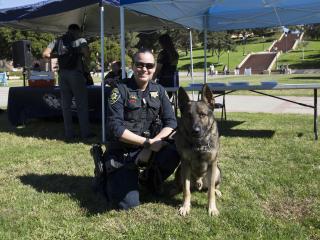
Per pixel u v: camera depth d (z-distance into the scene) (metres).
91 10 9.36
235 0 8.15
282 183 4.40
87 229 3.35
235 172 4.85
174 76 8.02
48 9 7.28
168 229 3.31
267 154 5.70
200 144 3.53
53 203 3.96
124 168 3.85
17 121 8.77
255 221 3.42
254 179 4.56
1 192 4.32
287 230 3.25
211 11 9.59
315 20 9.62
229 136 7.12
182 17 9.13
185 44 49.75
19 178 4.83
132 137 3.71
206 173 3.86
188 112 3.52
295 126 7.93
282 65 46.12
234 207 3.77
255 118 9.33
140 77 3.81
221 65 56.03
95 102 8.06
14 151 6.21
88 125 7.25
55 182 4.65
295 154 5.62
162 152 4.03
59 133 7.73
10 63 51.84
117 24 10.88
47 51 6.93
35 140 7.11
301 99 13.62
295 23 9.86
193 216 3.57
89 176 4.85
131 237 3.19
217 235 3.19
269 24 10.09
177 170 4.12
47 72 8.94
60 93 7.52
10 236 3.24
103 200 3.99
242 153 5.80
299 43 67.94
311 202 3.87
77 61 6.94
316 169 4.86
